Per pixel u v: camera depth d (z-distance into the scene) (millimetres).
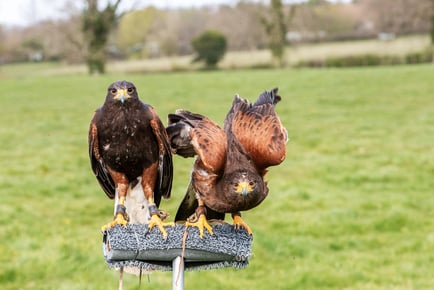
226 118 6008
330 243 13641
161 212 5785
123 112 5633
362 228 14523
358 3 55000
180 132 5762
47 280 11617
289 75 41844
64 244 13016
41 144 23172
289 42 54000
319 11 54625
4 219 14789
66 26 56469
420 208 15711
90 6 55844
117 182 5859
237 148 5625
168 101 32188
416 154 20625
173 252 5449
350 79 38375
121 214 5703
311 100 31531
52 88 40094
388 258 12820
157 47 57875
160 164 5863
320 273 12008
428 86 34469
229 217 13672
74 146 22797
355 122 26016
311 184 17781
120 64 57188
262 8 53812
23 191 17266
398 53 50875
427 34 52562
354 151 21438
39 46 59094
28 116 29312
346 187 17578
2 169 19547
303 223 14750
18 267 11961
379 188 17391
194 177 5609
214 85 38000
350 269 12227
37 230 14086
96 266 12133
